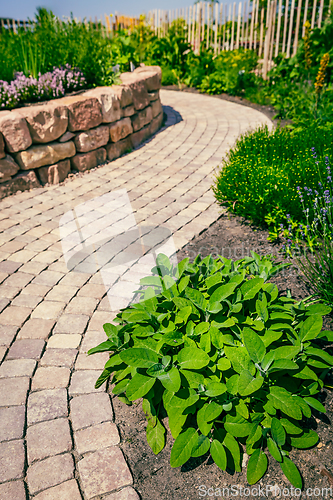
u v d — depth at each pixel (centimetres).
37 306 298
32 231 407
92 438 200
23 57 674
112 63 780
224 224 410
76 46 702
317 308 234
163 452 193
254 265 287
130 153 657
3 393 225
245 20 1096
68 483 179
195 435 186
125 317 252
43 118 510
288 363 192
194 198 468
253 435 185
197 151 632
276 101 832
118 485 178
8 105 552
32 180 516
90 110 572
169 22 1335
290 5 980
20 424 207
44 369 242
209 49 1148
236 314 236
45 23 746
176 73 1170
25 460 189
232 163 464
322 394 217
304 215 363
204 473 184
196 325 235
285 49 1061
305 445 186
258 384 186
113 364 215
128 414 214
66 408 216
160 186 508
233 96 990
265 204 385
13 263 352
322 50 835
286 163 432
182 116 858
